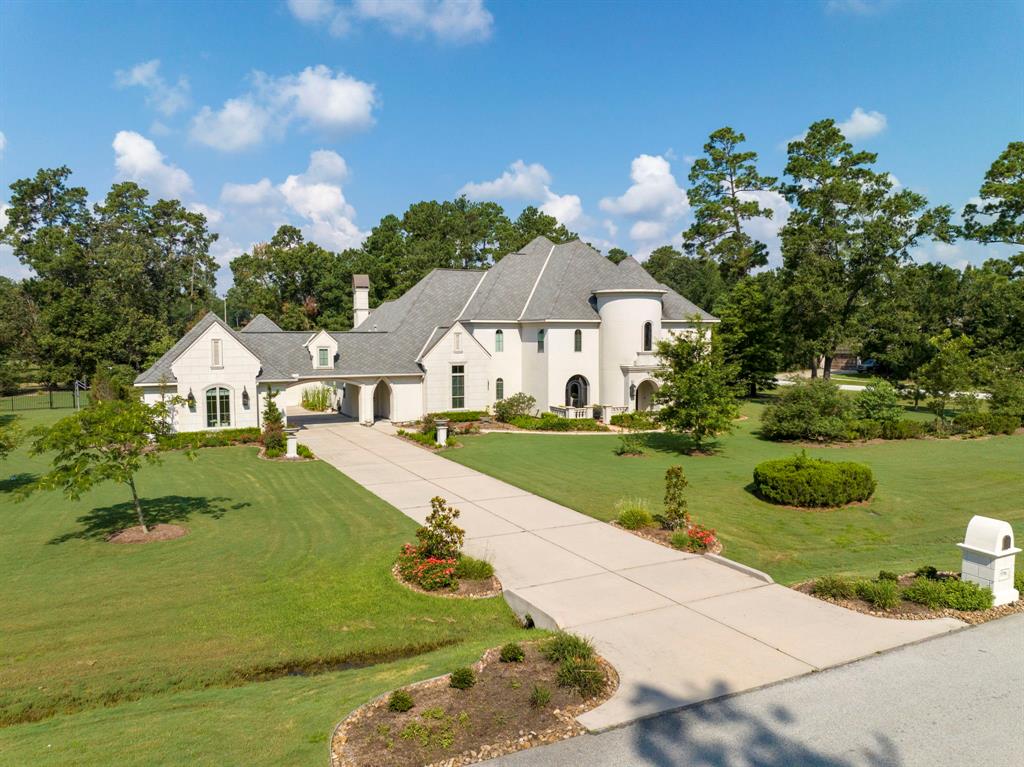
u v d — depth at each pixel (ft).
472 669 33.99
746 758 26.53
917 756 26.73
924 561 54.80
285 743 27.81
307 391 168.35
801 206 186.50
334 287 272.92
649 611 42.98
